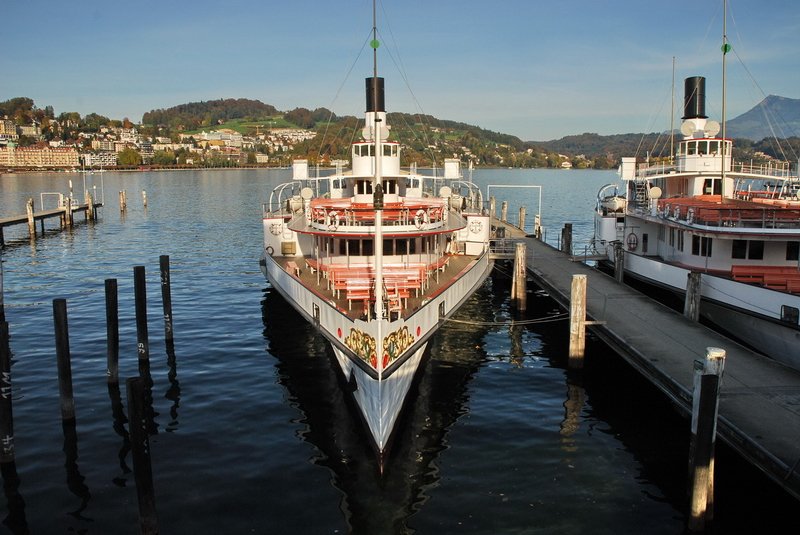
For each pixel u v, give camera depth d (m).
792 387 18.61
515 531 15.13
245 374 25.91
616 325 25.38
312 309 24.59
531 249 45.69
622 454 19.02
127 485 17.28
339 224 26.08
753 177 38.44
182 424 21.12
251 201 122.50
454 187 48.50
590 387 24.61
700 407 14.88
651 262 34.16
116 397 23.48
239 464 18.31
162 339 30.89
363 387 19.12
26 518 15.77
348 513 15.85
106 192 149.50
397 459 18.67
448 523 15.46
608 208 45.28
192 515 15.75
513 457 18.84
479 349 29.88
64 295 40.78
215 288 43.12
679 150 41.56
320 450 19.16
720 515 15.63
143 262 54.22
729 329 28.14
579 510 16.03
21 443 19.75
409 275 23.45
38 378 25.42
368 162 31.69
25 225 82.19
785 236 26.89
